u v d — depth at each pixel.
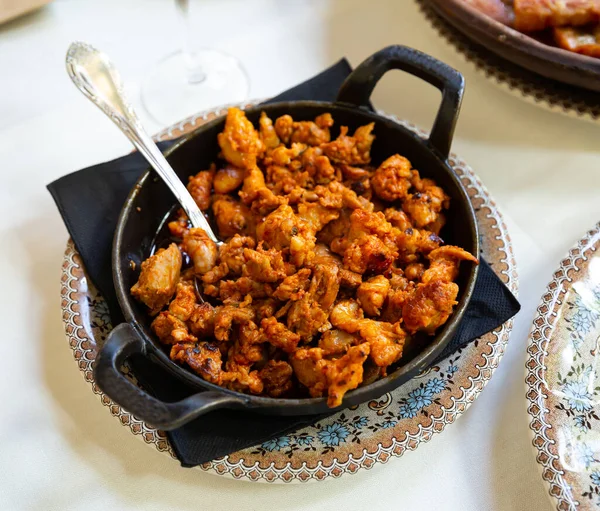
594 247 0.31
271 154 0.35
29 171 0.38
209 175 0.35
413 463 0.29
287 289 0.29
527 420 0.28
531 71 0.38
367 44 0.44
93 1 0.47
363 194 0.34
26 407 0.30
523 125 0.40
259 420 0.28
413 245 0.31
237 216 0.33
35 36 0.44
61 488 0.28
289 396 0.29
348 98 0.34
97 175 0.34
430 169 0.33
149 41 0.45
